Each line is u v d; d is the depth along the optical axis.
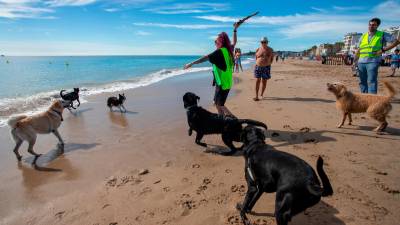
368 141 4.85
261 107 7.70
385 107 4.99
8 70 29.44
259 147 2.83
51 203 3.20
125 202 3.18
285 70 23.11
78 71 27.88
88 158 4.49
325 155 4.30
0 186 3.61
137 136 5.55
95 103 9.34
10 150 4.95
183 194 3.32
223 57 4.93
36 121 4.57
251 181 2.76
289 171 2.32
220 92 5.16
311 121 6.19
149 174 3.87
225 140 4.44
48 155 4.66
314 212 2.89
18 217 2.95
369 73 6.70
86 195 3.35
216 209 3.02
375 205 2.97
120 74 23.34
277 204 2.32
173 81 15.84
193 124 4.58
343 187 3.34
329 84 5.51
